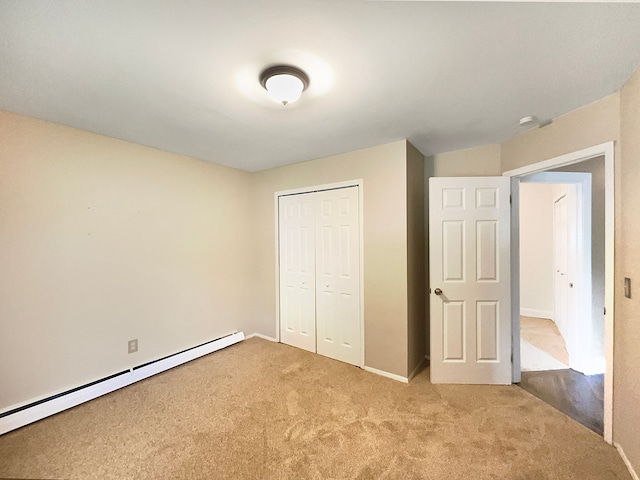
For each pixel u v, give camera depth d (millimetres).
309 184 3213
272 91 1521
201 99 1773
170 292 2908
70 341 2238
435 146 2738
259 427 1929
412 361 2672
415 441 1783
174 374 2701
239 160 3229
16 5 1031
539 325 4148
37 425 1949
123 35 1208
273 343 3514
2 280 1934
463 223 2539
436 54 1359
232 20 1135
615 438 1716
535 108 1929
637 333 1514
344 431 1883
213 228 3320
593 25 1165
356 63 1424
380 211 2670
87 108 1897
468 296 2533
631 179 1566
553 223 4238
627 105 1600
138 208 2656
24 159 2018
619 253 1688
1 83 1584
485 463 1604
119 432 1883
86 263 2326
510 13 1104
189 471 1566
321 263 3139
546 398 2268
